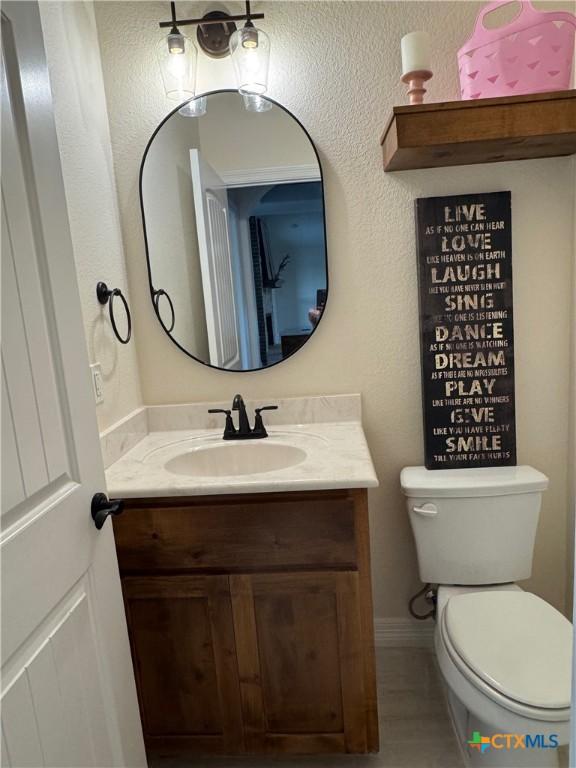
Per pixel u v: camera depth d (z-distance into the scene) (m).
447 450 1.73
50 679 0.85
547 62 1.35
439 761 1.42
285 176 1.68
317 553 1.27
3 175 0.80
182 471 1.57
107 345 1.56
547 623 1.34
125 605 1.33
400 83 1.61
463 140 1.34
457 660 1.26
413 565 1.85
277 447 1.59
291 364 1.78
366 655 1.31
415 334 1.73
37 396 0.86
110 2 1.63
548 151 1.52
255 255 1.73
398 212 1.67
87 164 1.49
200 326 1.77
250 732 1.37
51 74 1.30
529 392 1.73
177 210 1.72
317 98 1.64
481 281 1.66
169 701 1.37
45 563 0.85
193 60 1.60
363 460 1.36
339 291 1.73
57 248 0.95
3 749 0.72
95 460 1.05
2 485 0.75
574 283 1.63
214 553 1.29
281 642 1.32
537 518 1.57
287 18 1.61
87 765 0.95
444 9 1.57
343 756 1.45
